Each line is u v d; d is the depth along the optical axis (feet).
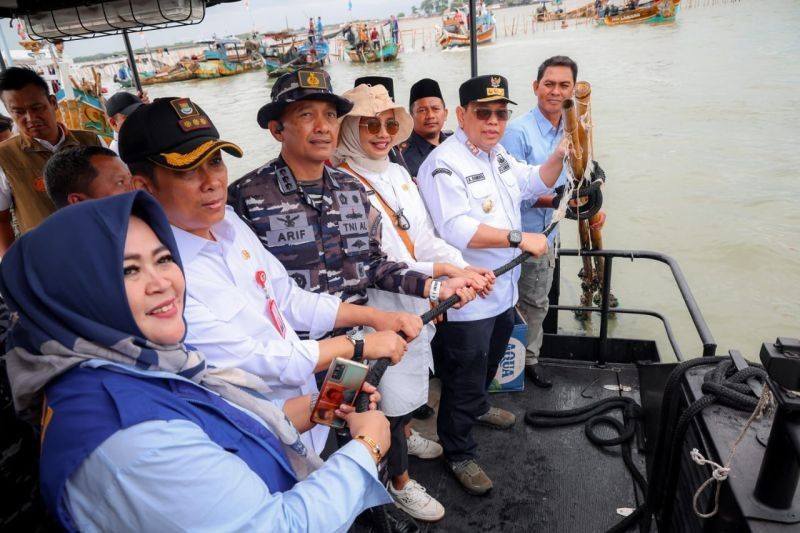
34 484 3.72
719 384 4.65
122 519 2.67
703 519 4.41
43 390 2.85
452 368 7.88
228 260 4.85
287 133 5.90
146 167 4.47
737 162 43.78
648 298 27.17
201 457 2.81
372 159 7.33
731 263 29.73
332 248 6.22
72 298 2.78
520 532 7.38
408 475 8.28
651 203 37.60
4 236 9.75
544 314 10.52
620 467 8.39
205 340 4.36
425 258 7.65
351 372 4.25
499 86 7.50
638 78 80.84
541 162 10.79
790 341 3.41
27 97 9.15
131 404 2.70
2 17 11.32
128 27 11.37
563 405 9.96
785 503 3.61
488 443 9.08
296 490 3.30
